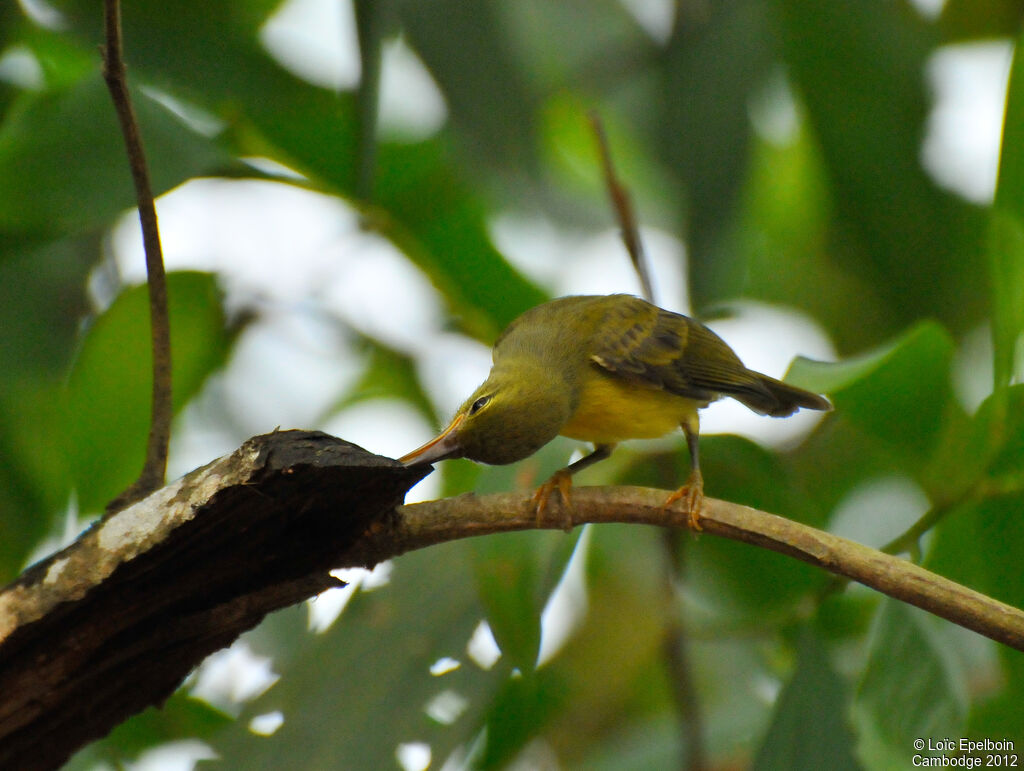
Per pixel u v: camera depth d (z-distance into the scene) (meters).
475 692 9.05
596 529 12.73
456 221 11.62
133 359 10.71
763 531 6.89
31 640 6.13
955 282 11.09
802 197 14.30
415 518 7.14
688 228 10.49
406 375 12.69
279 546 6.30
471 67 9.38
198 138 9.12
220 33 10.10
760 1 10.72
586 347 10.02
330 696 9.02
